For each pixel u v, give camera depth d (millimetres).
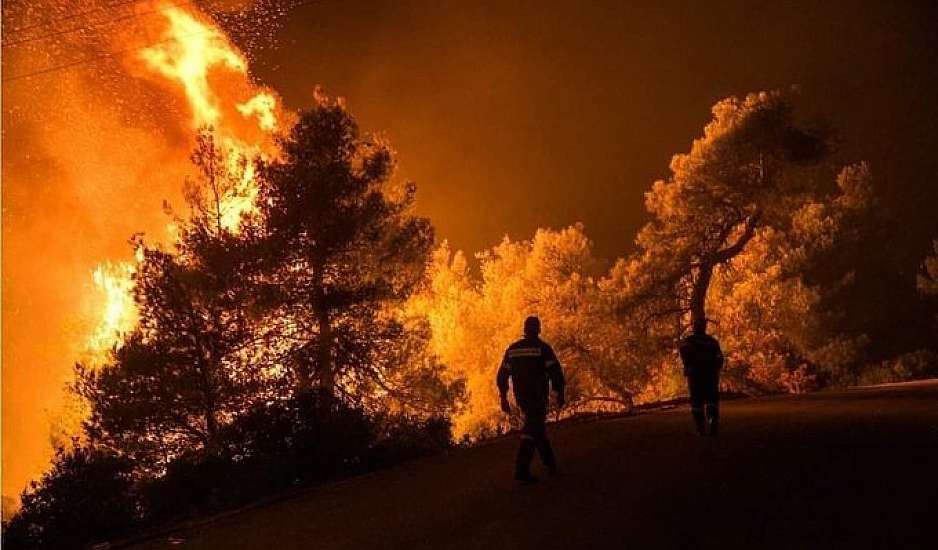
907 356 46375
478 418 38531
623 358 40844
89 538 14008
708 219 39594
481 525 9102
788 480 9656
